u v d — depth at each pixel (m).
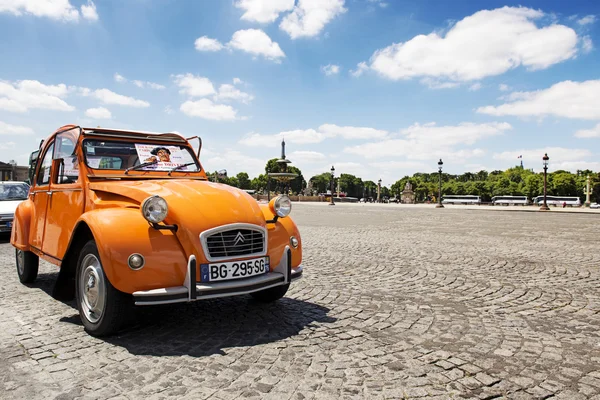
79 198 4.61
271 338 3.93
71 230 4.66
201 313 4.71
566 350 3.70
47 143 5.73
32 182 6.10
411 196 74.25
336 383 3.03
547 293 5.71
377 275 6.86
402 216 24.00
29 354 3.52
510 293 5.71
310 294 5.61
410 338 3.97
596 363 3.43
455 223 18.41
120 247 3.60
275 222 4.55
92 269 3.92
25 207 6.05
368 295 5.57
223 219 3.95
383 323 4.41
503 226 16.81
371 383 3.03
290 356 3.51
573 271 7.23
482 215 25.88
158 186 4.32
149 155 5.27
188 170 5.53
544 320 4.54
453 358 3.51
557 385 3.04
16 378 3.07
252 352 3.58
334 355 3.54
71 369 3.22
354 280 6.48
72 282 4.69
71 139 5.02
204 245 3.79
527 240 11.76
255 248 4.14
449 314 4.75
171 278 3.72
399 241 11.35
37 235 5.65
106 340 3.85
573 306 5.09
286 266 4.30
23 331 4.10
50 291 5.74
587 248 10.12
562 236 12.88
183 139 5.75
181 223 3.82
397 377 3.14
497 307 5.04
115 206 4.20
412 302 5.24
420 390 2.94
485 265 7.79
